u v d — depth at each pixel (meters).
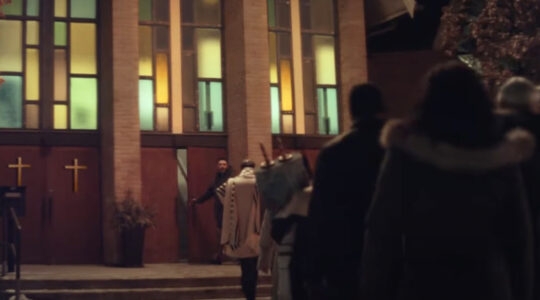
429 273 3.45
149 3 19.75
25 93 18.80
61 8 19.27
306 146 20.42
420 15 23.27
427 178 3.48
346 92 20.86
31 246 18.50
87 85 19.23
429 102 3.55
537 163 4.12
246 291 11.54
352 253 4.72
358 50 21.02
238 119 19.66
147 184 19.25
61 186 18.81
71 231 18.78
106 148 18.86
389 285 3.57
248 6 19.72
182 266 18.36
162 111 19.58
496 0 18.17
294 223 6.25
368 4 22.19
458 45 19.88
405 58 23.59
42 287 13.85
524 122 4.43
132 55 18.89
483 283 3.39
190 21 20.03
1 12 16.86
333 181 4.78
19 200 14.75
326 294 4.74
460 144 3.44
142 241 17.88
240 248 11.47
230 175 16.56
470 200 3.43
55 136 18.83
